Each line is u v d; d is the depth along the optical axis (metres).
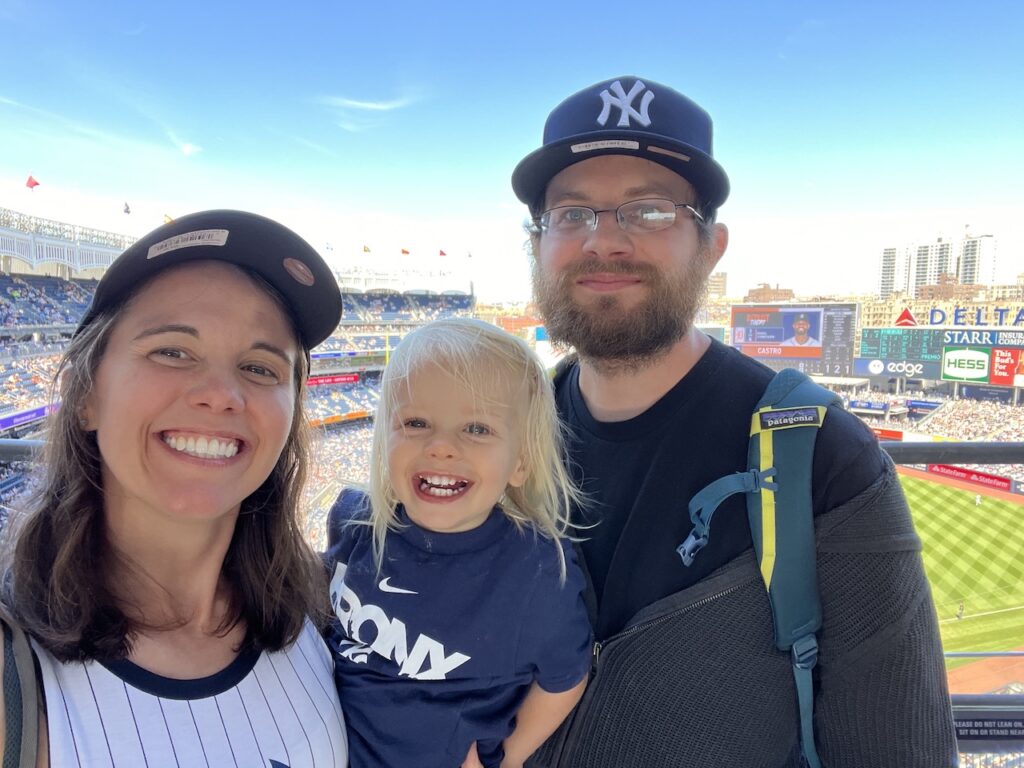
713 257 0.63
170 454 0.43
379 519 0.57
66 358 0.45
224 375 0.44
